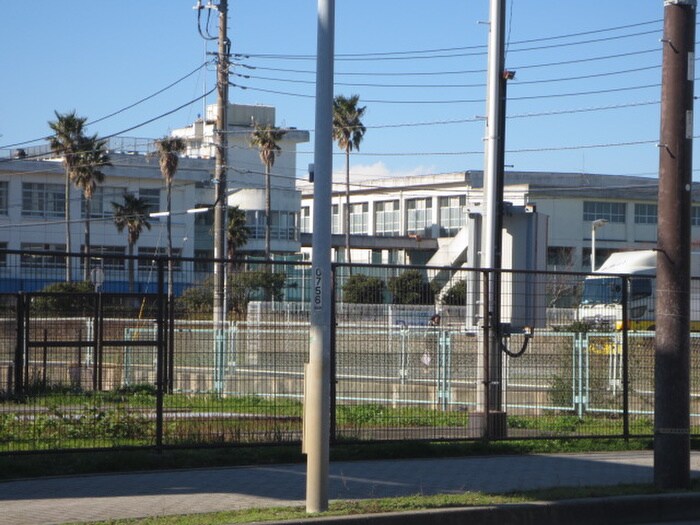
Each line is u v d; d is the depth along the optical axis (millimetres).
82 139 64938
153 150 73438
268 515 10328
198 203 75562
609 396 18562
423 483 12953
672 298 12688
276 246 81562
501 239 17438
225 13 39031
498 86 17625
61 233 71312
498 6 17766
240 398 15227
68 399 15484
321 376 10648
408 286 16719
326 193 10727
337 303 15852
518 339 18281
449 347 17719
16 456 13328
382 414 16703
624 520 11844
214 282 15531
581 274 16234
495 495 11836
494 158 17547
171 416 14883
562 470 14242
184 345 15305
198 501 11367
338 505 10945
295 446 14711
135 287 20812
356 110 72625
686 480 12664
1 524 9961
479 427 16234
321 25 10727
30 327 16984
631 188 77500
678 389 12664
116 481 12586
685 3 12688
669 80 12781
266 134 69750
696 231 77812
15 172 69375
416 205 88812
